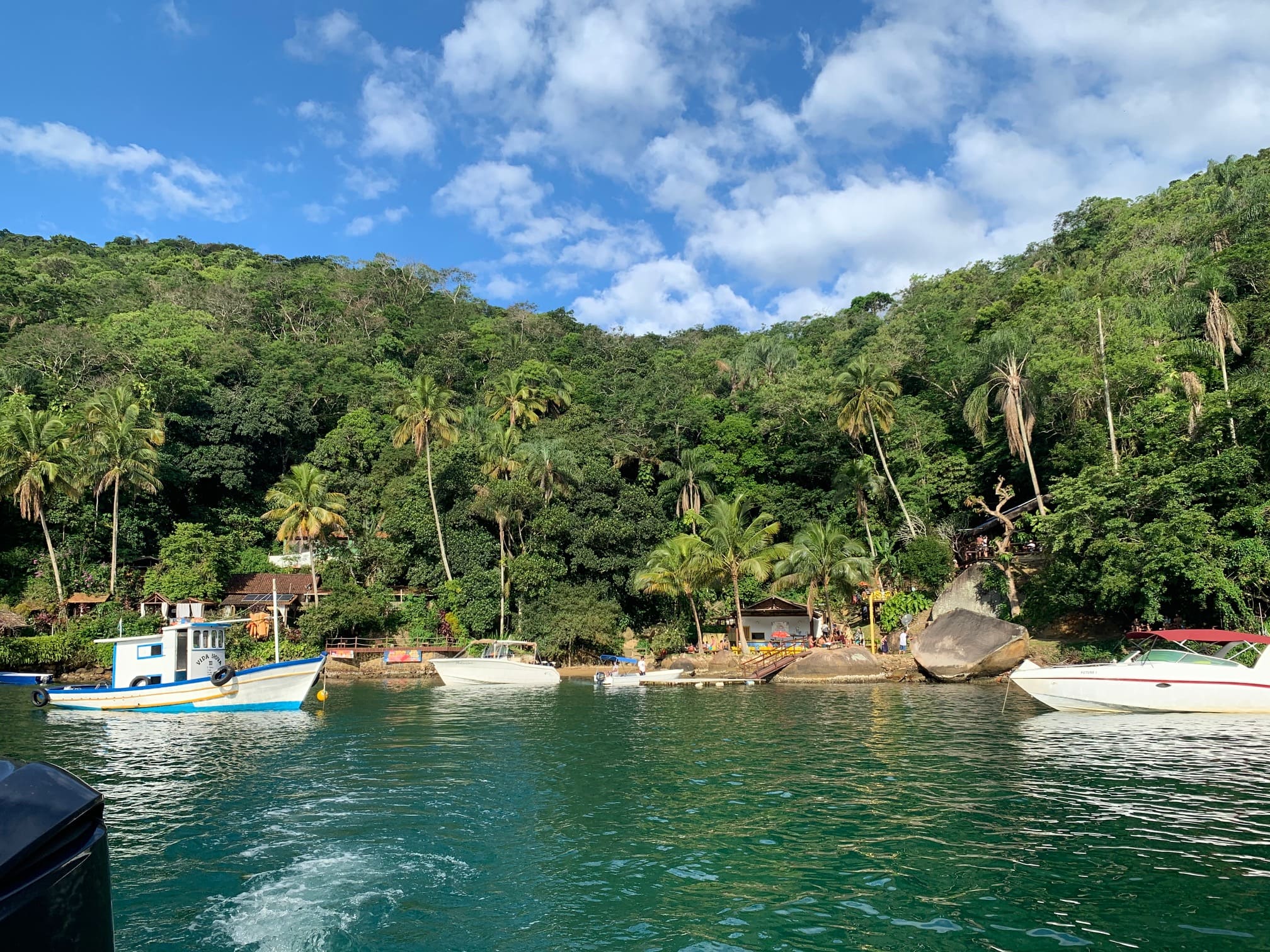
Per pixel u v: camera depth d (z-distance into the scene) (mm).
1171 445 37906
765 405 69000
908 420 62062
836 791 15352
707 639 55031
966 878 10250
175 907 9688
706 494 66812
